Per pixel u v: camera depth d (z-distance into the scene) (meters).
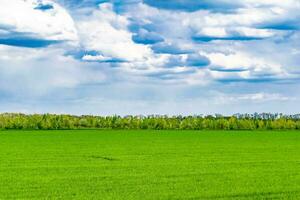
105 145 66.75
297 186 30.25
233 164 42.62
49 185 30.16
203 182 31.64
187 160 46.06
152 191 28.05
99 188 29.06
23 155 51.12
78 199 25.64
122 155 51.44
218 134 100.81
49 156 50.09
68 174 35.44
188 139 82.44
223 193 27.56
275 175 35.44
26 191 28.02
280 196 26.84
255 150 58.97
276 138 86.69
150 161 45.00
